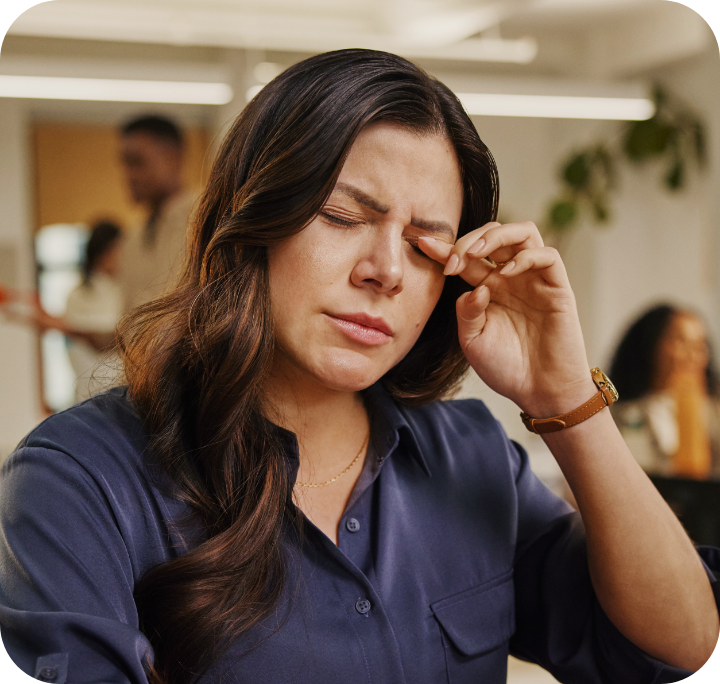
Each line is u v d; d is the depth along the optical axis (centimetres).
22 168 492
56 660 63
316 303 73
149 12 299
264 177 73
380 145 73
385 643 77
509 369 86
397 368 94
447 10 305
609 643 87
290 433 80
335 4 312
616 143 528
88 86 275
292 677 73
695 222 491
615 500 83
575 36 543
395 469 89
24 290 493
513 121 567
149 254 354
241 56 359
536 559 96
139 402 81
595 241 548
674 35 479
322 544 78
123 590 72
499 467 97
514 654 100
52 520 70
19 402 488
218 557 73
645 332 307
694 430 301
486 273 86
